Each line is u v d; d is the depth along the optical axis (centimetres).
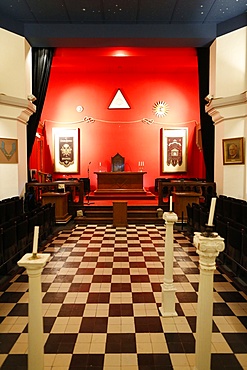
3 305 363
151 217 878
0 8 711
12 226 451
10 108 750
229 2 691
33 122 866
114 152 1279
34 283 197
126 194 1120
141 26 797
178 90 1273
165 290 336
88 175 1269
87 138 1277
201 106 895
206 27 795
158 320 327
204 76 880
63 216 829
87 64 1135
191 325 317
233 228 435
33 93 865
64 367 253
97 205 934
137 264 510
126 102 1266
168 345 283
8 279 438
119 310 350
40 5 697
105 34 796
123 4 696
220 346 281
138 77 1269
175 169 1288
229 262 503
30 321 198
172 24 797
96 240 671
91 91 1268
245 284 418
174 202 876
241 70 756
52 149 1274
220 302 371
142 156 1287
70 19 768
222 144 793
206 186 854
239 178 762
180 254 564
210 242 191
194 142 1287
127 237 699
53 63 1104
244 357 265
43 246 619
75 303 367
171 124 1280
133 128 1278
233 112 762
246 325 319
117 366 254
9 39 759
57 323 321
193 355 269
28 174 874
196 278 446
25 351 273
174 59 1047
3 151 746
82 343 286
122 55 902
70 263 514
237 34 759
